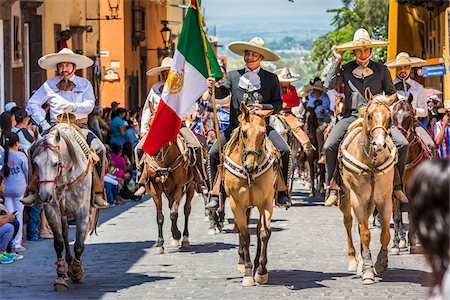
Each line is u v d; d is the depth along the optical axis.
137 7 52.50
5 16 27.45
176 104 15.42
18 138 17.62
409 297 12.39
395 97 12.85
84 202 13.55
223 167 13.63
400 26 30.55
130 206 27.70
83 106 14.66
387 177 13.10
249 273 13.55
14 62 28.59
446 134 22.28
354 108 14.34
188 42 15.44
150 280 14.16
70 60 14.78
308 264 15.55
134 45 51.88
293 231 20.56
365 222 13.34
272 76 14.48
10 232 16.52
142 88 56.62
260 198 13.12
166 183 17.47
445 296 4.23
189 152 17.50
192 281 14.01
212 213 20.16
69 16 37.53
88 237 20.09
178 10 77.62
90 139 14.32
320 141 28.84
